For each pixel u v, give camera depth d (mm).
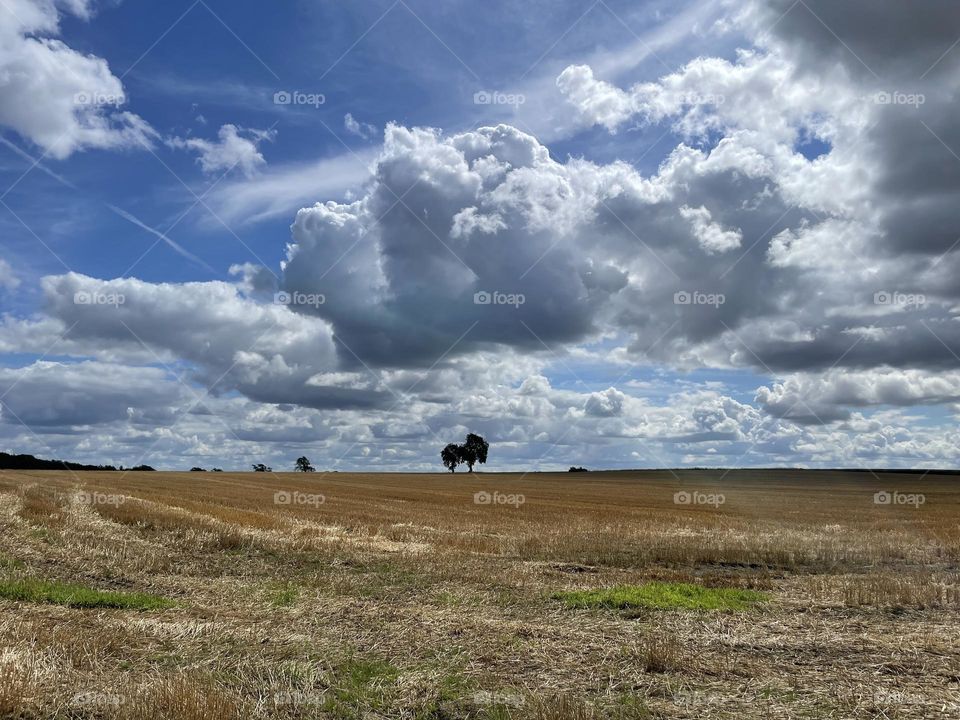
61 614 11344
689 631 11422
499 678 8859
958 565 23156
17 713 7246
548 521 34938
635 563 22094
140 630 10578
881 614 13297
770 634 11398
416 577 17375
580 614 12789
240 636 10461
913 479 116500
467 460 148875
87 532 21922
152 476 90562
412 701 8062
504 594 14766
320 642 10250
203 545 21734
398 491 63344
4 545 17750
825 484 101250
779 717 7707
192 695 7672
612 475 132500
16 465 140750
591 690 8539
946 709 7941
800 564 22797
